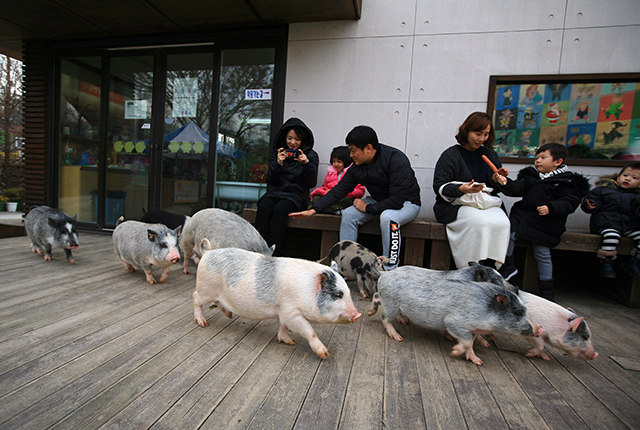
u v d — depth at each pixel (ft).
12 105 42.80
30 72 17.85
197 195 16.63
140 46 16.71
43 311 7.48
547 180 9.68
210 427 4.19
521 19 13.02
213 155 16.17
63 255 12.68
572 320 6.23
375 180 10.91
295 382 5.29
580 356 6.28
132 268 10.82
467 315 6.14
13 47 19.01
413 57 13.89
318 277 5.99
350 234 11.11
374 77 14.23
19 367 5.26
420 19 13.76
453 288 6.43
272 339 6.82
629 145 12.59
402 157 10.70
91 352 5.85
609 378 5.98
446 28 13.60
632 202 9.89
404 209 10.55
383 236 10.34
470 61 13.47
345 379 5.47
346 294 6.01
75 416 4.27
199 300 7.14
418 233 10.82
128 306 8.05
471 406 4.94
